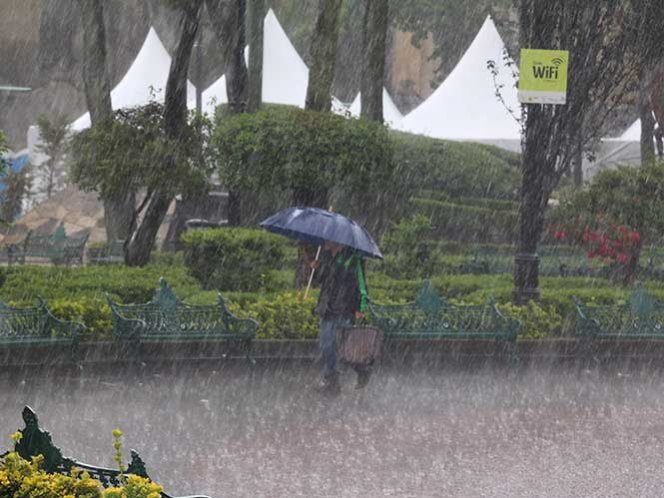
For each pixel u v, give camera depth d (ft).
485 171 198.59
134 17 318.86
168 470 57.57
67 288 99.50
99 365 85.61
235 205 144.77
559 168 106.32
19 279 100.78
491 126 197.67
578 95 106.32
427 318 92.84
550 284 118.93
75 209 213.87
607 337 95.25
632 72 119.03
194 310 88.74
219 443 63.77
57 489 30.09
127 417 69.92
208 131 124.88
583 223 122.52
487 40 206.90
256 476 56.80
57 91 314.55
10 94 308.40
